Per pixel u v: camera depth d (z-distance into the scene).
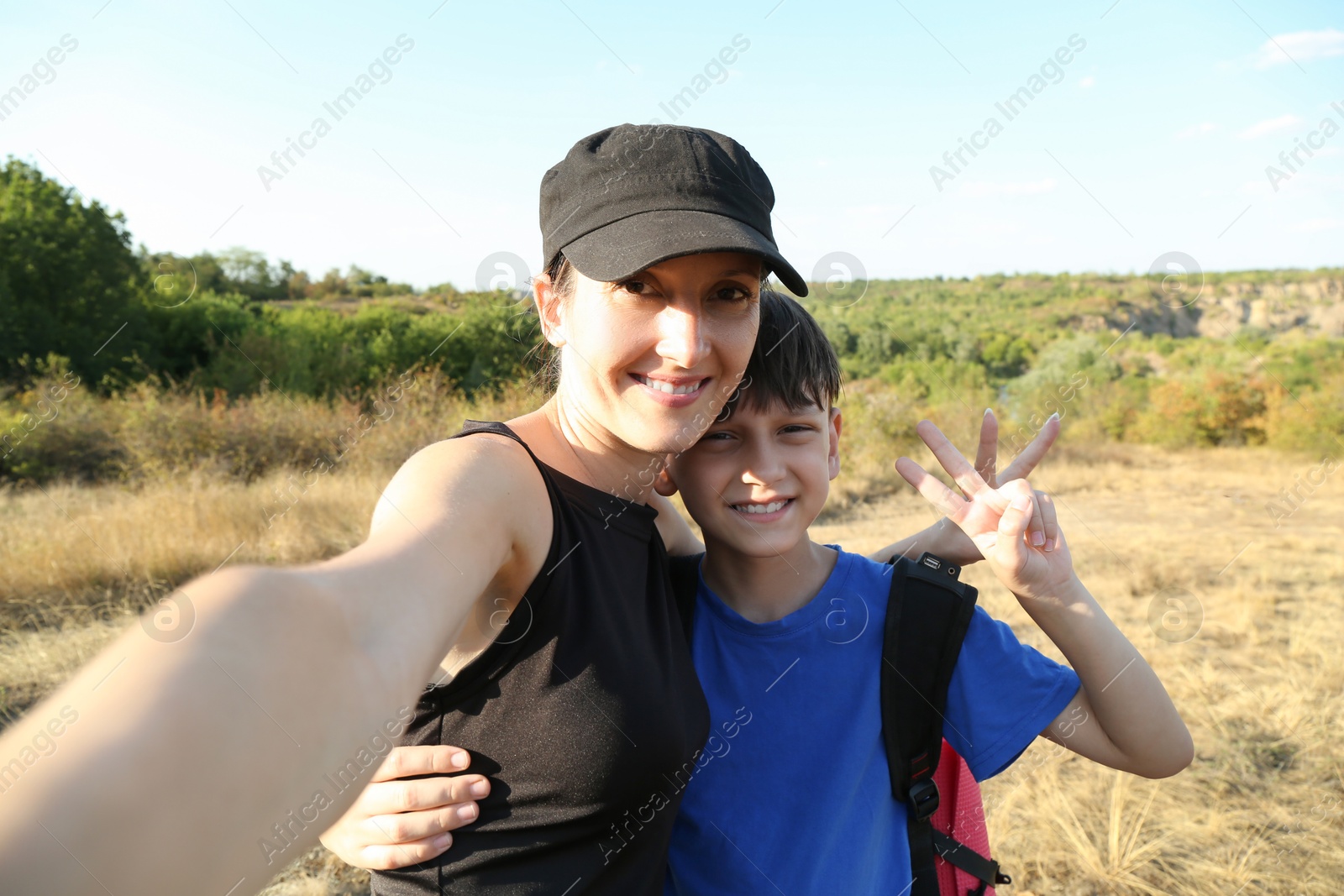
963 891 1.28
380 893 0.98
